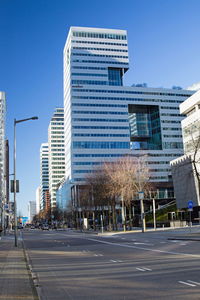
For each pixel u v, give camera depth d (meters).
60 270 13.88
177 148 170.75
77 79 165.75
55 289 9.88
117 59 173.88
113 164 64.62
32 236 57.38
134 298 8.25
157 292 8.77
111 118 165.00
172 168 74.81
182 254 17.72
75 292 9.34
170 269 12.47
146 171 63.91
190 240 29.31
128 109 172.62
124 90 170.12
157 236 38.28
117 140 163.38
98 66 169.88
